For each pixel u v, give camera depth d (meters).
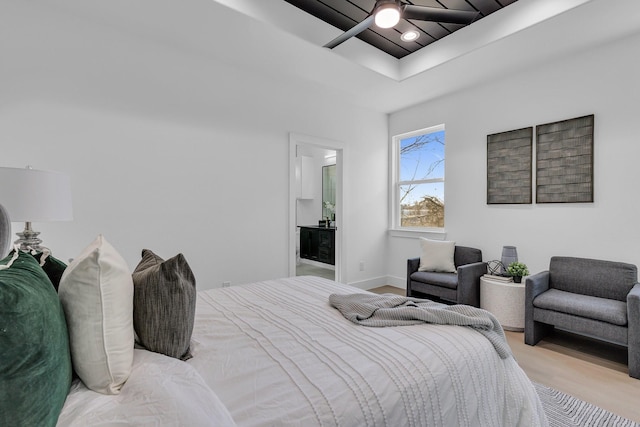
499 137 3.47
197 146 2.96
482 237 3.66
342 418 0.86
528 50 2.86
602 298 2.54
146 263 1.34
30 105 2.24
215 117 3.06
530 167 3.22
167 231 2.81
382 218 4.70
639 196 2.58
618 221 2.69
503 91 3.44
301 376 1.00
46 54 2.29
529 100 3.24
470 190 3.77
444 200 4.03
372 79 3.48
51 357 0.61
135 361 0.91
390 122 4.72
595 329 2.29
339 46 2.97
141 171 2.68
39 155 2.27
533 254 3.22
